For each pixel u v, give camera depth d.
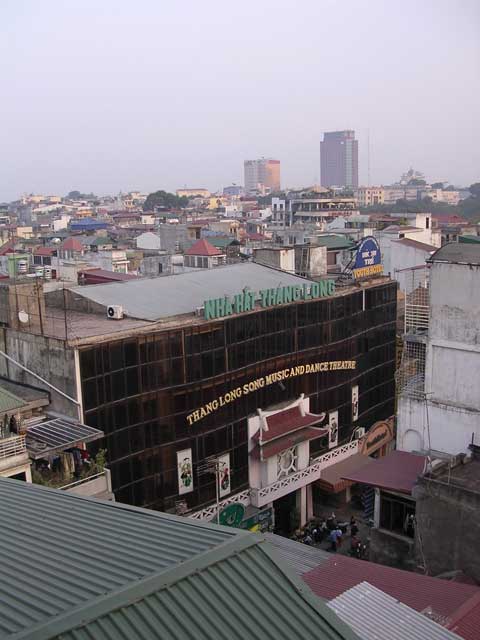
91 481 32.50
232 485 44.09
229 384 43.00
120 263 95.88
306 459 48.75
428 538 26.59
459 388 33.84
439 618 18.94
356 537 45.56
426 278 58.69
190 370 40.28
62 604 11.77
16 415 30.12
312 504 50.91
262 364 45.19
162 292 47.22
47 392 36.84
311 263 59.47
